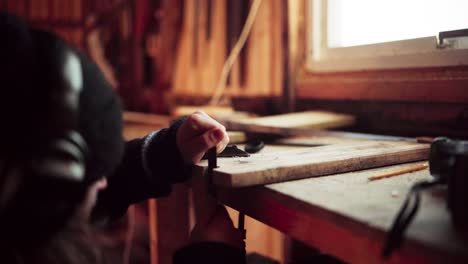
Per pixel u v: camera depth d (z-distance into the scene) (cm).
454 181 40
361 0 120
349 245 44
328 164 64
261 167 60
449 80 93
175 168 69
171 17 193
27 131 35
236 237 62
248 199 60
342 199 50
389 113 109
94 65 44
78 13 236
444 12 98
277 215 55
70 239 41
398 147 77
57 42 39
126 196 70
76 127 38
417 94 100
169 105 195
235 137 98
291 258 123
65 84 37
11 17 39
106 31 230
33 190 36
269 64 148
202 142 67
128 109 223
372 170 68
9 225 37
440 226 39
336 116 115
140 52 214
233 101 165
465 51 91
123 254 140
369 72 114
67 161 37
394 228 38
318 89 129
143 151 69
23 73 36
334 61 124
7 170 35
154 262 104
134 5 216
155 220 102
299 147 92
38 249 38
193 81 184
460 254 33
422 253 36
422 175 63
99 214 67
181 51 188
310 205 48
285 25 139
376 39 117
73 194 39
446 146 57
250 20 154
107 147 44
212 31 173
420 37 103
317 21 133
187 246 60
